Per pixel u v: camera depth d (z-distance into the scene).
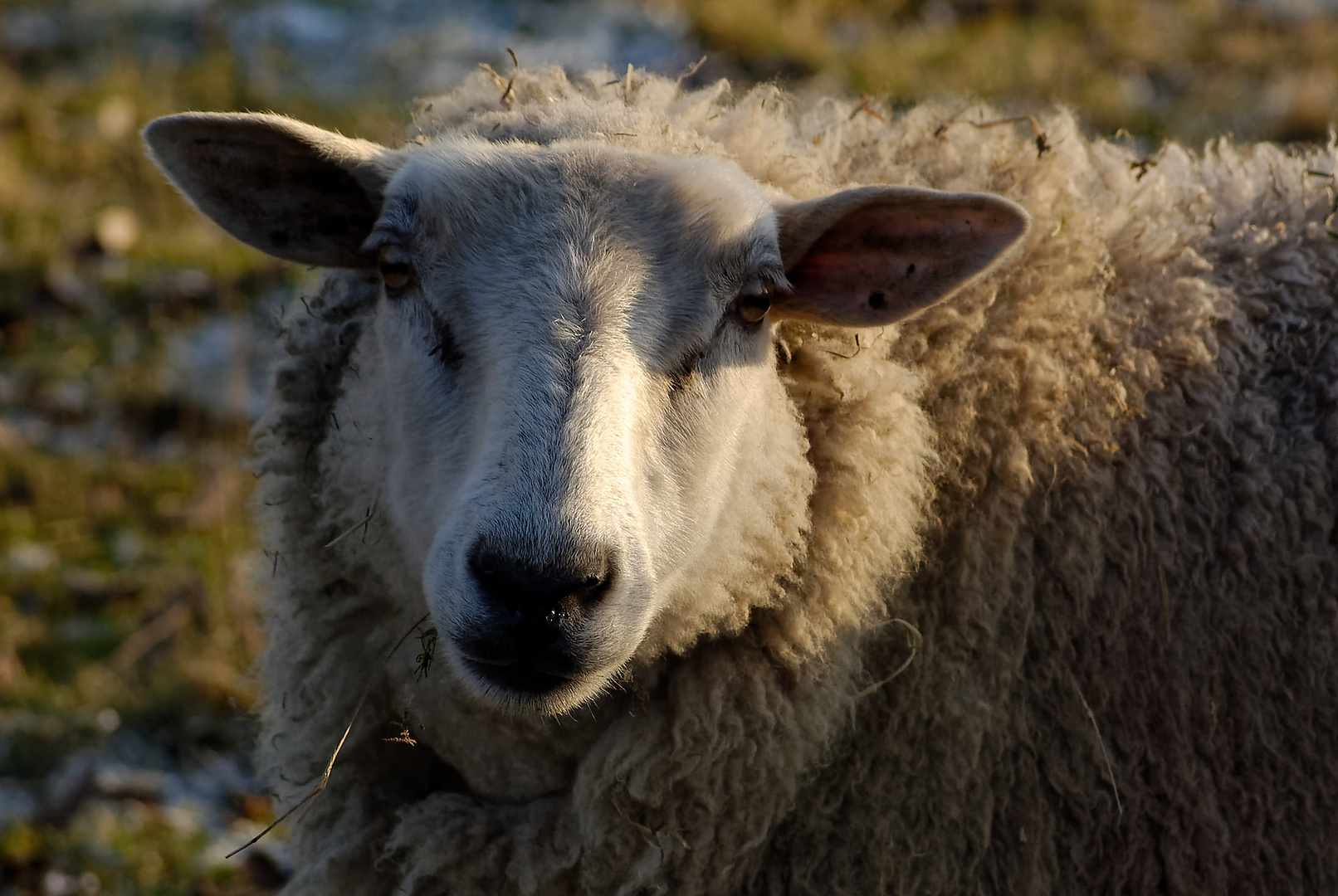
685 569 2.90
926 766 3.18
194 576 5.91
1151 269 3.40
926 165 3.53
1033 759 3.20
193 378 7.26
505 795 3.22
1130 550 3.23
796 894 3.17
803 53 10.06
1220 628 3.21
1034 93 9.63
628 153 2.92
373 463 3.12
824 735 3.12
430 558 2.70
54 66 10.50
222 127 3.10
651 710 3.11
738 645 3.13
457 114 3.37
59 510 6.33
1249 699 3.18
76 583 5.89
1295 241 3.46
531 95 3.34
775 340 3.21
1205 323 3.34
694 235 2.85
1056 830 3.23
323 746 3.34
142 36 10.86
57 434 6.88
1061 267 3.33
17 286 7.88
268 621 3.58
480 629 2.60
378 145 3.26
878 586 3.18
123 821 4.72
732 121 3.33
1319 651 3.18
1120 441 3.28
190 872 4.54
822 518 3.17
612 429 2.66
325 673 3.32
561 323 2.73
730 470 2.98
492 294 2.81
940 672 3.19
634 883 3.05
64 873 4.48
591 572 2.56
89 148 9.25
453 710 3.14
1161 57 10.46
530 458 2.60
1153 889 3.20
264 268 8.14
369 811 3.32
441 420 2.88
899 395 3.16
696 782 3.08
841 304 3.12
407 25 10.81
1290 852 3.17
